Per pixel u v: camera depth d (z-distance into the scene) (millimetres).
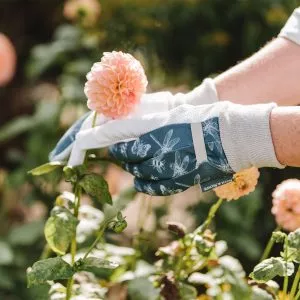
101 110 2014
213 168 1883
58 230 2141
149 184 1975
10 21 6379
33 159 4316
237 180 2139
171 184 1935
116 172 4059
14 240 3949
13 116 5984
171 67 4645
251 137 1823
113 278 2674
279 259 2020
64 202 2354
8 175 4547
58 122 4336
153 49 4594
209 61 4484
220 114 1859
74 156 2062
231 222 3711
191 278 2361
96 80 2008
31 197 4188
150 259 3383
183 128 1896
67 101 4352
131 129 1960
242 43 4387
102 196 2141
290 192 2256
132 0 4656
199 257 2373
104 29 4652
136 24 4605
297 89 2154
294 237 2037
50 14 6336
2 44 4434
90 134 2029
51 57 4660
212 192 3885
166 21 4555
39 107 4391
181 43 4559
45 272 2059
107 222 2105
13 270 3863
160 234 3793
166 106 2150
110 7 4668
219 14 4441
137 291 2533
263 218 3912
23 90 6145
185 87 4770
